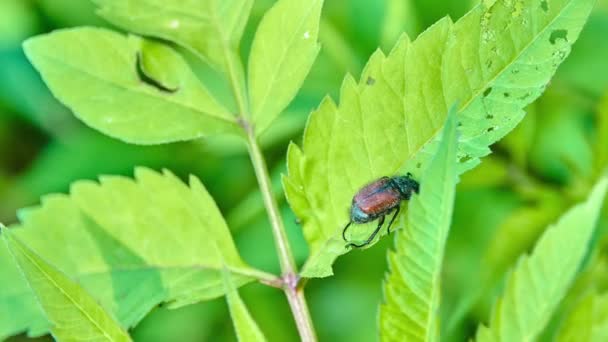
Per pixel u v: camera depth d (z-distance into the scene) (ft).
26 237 0.90
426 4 1.09
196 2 0.90
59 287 0.79
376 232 0.85
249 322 0.79
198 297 0.88
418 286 0.78
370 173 0.85
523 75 0.82
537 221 1.07
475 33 0.83
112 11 0.89
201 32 0.90
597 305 0.86
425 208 0.77
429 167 0.77
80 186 0.91
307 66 0.89
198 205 0.90
